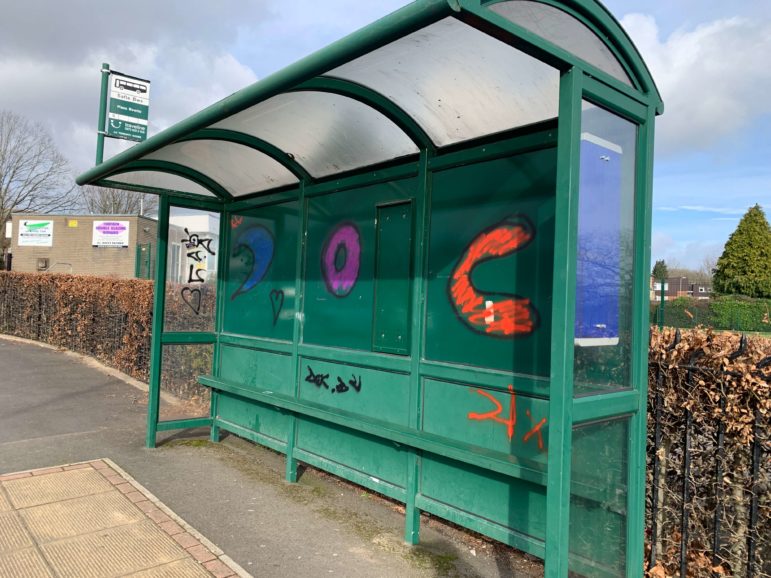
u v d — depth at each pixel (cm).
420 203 372
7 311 1438
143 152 404
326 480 475
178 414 584
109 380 883
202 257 589
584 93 249
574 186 236
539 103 298
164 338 552
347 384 425
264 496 435
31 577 302
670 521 308
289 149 444
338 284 443
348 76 315
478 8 196
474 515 323
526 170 316
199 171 530
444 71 296
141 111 925
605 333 273
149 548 340
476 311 337
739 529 282
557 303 234
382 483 386
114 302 984
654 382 314
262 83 272
